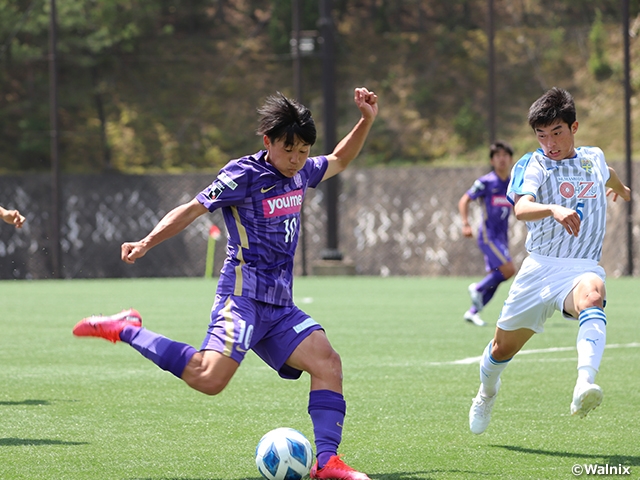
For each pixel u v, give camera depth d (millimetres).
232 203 14242
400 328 39281
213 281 82250
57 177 89562
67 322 42188
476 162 113125
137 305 52094
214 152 118688
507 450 16203
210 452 16000
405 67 127000
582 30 124500
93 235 98188
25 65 122062
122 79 125688
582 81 118062
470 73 124375
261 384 24203
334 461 13695
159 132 120812
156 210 99375
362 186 98625
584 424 18641
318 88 124062
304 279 83312
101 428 18141
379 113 122562
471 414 17234
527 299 16203
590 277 15422
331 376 14383
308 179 15383
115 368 27328
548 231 16094
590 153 16656
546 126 16062
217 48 130250
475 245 93250
